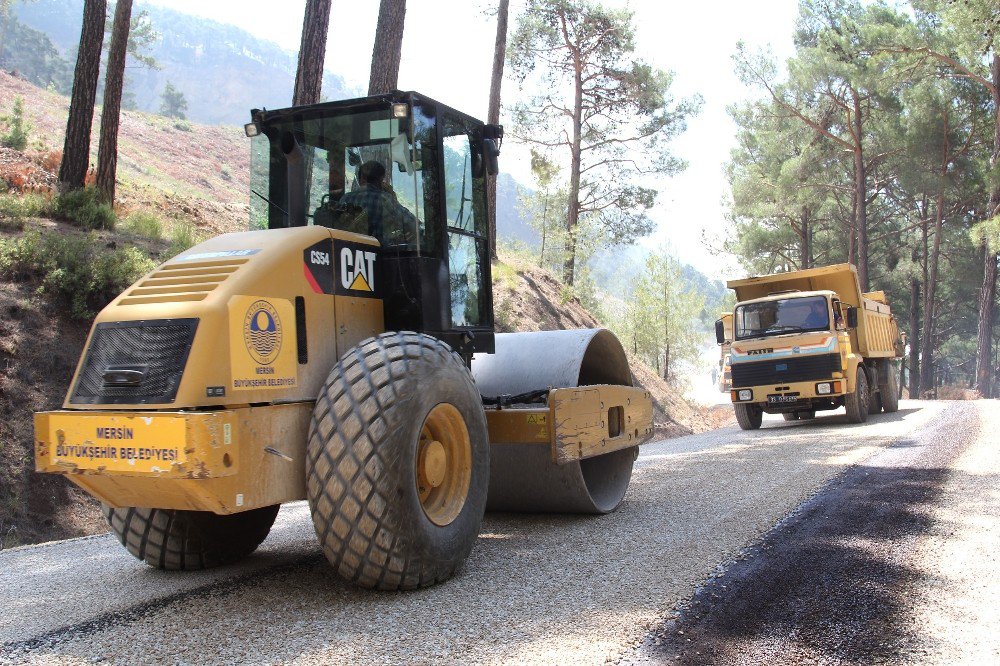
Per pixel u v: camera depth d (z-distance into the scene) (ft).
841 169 115.55
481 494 14.82
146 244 43.01
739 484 23.52
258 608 12.46
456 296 17.39
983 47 76.18
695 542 16.20
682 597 12.48
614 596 12.62
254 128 17.03
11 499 24.91
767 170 121.70
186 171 130.41
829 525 17.53
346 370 13.05
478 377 19.74
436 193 16.42
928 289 132.26
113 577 14.88
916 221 143.23
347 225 16.28
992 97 102.58
